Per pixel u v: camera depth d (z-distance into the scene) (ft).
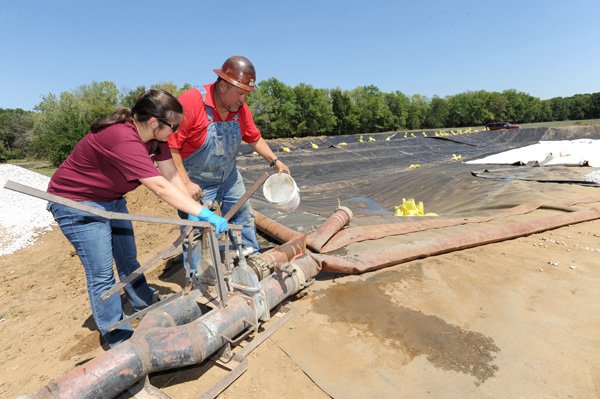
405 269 12.57
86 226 8.08
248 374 7.80
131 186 8.48
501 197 25.23
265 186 11.26
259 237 17.30
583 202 20.53
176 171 9.41
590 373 7.40
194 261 10.71
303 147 77.77
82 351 9.77
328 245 14.38
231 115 11.02
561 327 9.00
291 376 7.71
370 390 7.16
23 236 27.86
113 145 7.16
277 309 10.10
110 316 8.70
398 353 8.21
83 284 15.78
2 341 11.24
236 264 10.12
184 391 7.47
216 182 11.93
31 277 17.84
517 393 6.97
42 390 5.80
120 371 6.34
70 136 83.87
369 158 60.64
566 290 10.81
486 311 9.82
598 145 55.83
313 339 8.84
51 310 13.25
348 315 9.82
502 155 55.93
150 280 13.88
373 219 19.66
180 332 7.13
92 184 7.92
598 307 9.85
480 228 16.43
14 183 5.90
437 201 29.86
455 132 109.50
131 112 7.62
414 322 9.37
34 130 112.57
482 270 12.34
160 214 28.02
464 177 33.04
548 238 15.35
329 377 7.57
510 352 8.13
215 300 8.54
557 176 31.32
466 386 7.18
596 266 12.37
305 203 32.09
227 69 9.60
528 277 11.70
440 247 13.64
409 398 6.93
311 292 11.19
